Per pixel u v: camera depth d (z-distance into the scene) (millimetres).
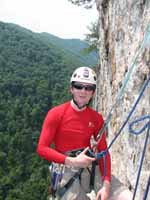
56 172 3316
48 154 3152
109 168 3229
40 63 106500
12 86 88688
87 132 3246
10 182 58812
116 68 5590
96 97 8641
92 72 3270
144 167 3607
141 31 4121
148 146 3531
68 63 112625
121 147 4844
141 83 3926
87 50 21656
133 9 4574
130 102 4273
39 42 122500
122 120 4734
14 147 68312
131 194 3156
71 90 3293
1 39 113812
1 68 97750
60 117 3225
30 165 63375
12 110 79312
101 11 7328
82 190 3264
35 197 52656
